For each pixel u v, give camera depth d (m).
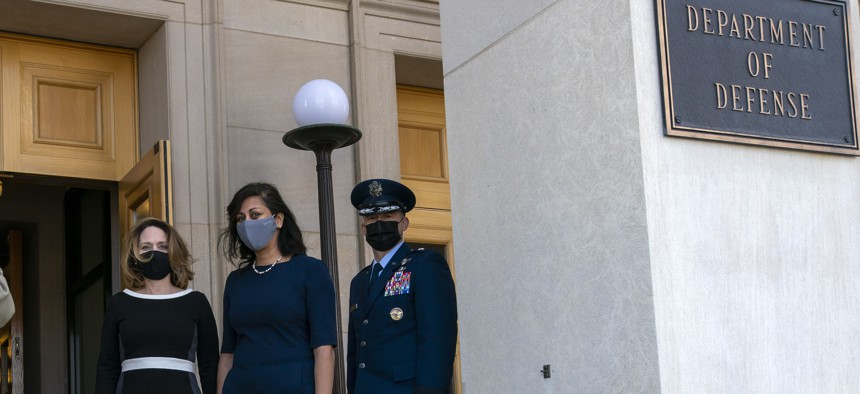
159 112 7.96
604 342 4.80
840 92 5.22
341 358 6.36
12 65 7.92
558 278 5.07
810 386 4.87
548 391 5.07
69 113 8.08
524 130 5.34
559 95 5.14
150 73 8.15
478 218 5.59
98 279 8.87
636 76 4.75
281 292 4.87
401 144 9.31
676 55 4.85
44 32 7.98
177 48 7.92
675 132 4.77
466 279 5.63
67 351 9.65
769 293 4.86
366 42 8.59
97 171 8.09
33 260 11.15
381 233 5.32
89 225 9.23
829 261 5.04
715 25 4.97
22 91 7.92
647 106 4.75
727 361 4.69
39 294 10.89
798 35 5.18
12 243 11.43
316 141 6.57
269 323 4.86
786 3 5.18
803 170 5.08
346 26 8.58
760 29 5.08
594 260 4.88
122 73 8.30
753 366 4.75
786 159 5.05
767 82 5.04
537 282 5.19
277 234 5.04
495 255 5.46
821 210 5.08
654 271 4.61
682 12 4.91
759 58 5.04
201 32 8.02
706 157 4.84
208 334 5.28
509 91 5.45
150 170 7.51
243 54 8.15
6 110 7.84
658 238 4.65
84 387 9.23
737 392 4.69
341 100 6.63
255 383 4.79
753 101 4.98
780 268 4.92
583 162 4.98
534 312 5.19
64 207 9.93
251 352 4.84
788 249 4.96
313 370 4.83
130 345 5.09
